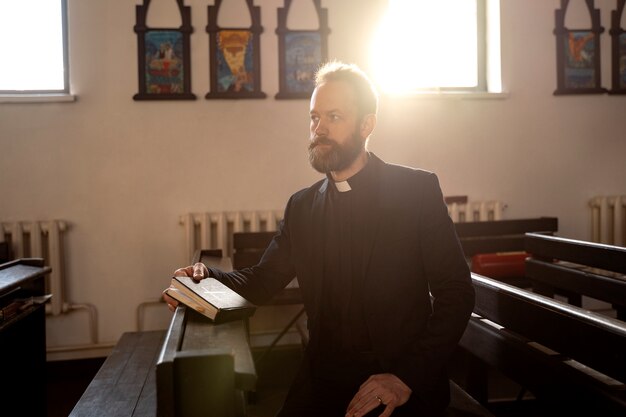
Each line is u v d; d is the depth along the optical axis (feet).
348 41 14.03
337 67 6.03
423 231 5.73
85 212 13.23
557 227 14.21
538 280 9.46
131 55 13.29
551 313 5.23
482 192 14.76
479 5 15.26
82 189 13.20
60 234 13.00
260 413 10.28
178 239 13.56
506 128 14.82
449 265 5.60
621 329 4.34
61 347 13.14
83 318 13.29
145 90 13.25
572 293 9.77
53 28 13.53
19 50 13.46
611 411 4.41
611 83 15.07
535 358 5.48
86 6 13.14
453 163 14.64
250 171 13.78
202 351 3.92
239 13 13.57
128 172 13.35
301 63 13.79
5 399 8.21
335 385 5.70
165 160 13.48
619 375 4.33
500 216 14.43
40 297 8.71
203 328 4.80
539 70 14.87
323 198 6.16
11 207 12.98
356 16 14.05
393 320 5.64
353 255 5.87
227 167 13.70
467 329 7.08
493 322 6.64
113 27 13.21
